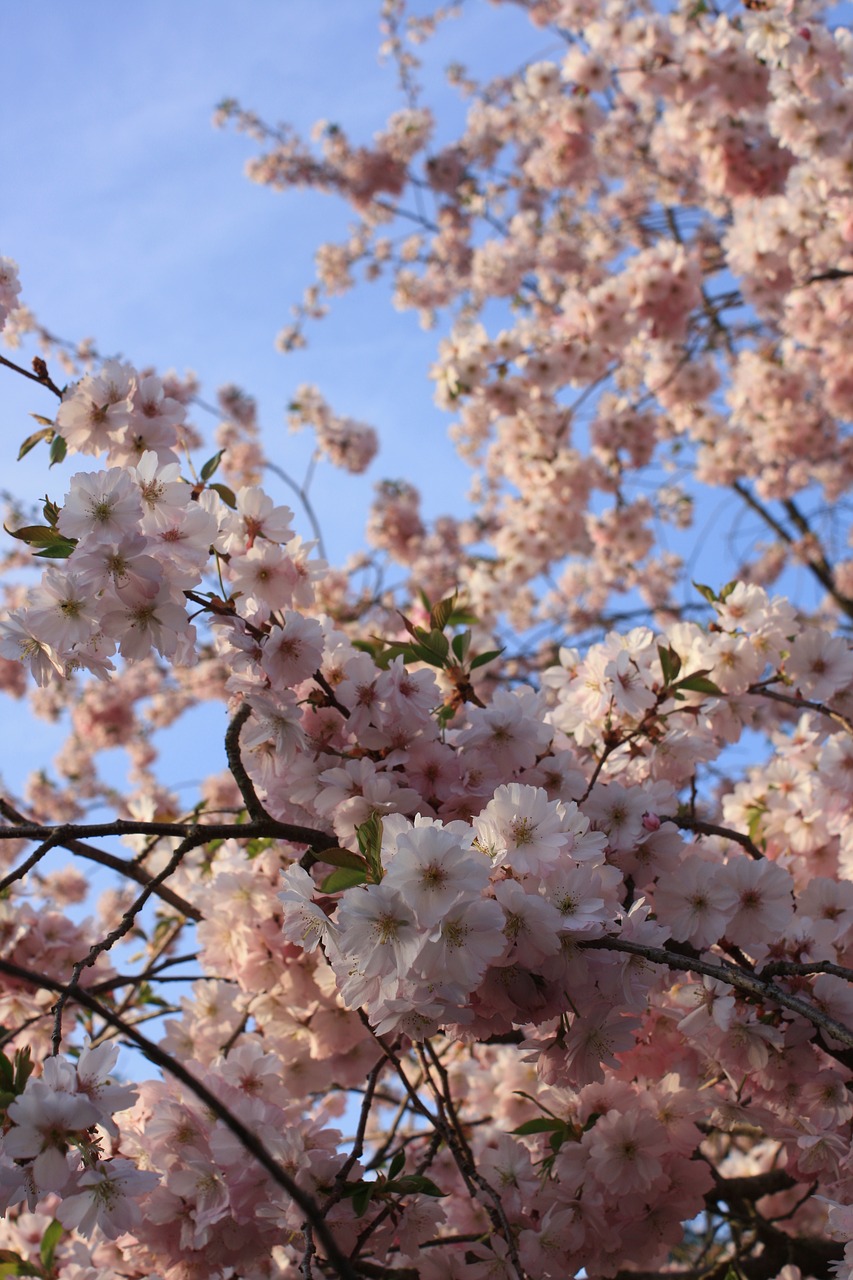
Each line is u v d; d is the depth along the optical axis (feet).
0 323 9.50
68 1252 9.03
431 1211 7.64
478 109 36.99
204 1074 7.59
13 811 8.98
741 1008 7.71
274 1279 8.69
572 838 6.50
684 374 25.58
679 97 21.30
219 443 32.60
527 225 34.96
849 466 31.94
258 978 9.27
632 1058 8.53
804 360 26.91
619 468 26.27
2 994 10.21
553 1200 8.20
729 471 29.43
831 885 8.89
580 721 9.55
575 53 23.91
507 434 23.72
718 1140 19.24
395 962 5.70
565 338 21.66
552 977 6.42
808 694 10.31
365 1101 7.54
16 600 31.40
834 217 18.85
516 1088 10.77
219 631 7.95
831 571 34.32
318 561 8.52
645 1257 8.43
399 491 34.24
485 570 26.78
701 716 9.64
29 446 8.39
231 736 8.05
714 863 7.95
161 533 7.30
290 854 9.38
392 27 39.83
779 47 17.62
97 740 32.07
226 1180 7.18
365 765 7.47
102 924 12.42
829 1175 7.83
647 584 34.55
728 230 21.85
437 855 5.75
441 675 9.53
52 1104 5.78
